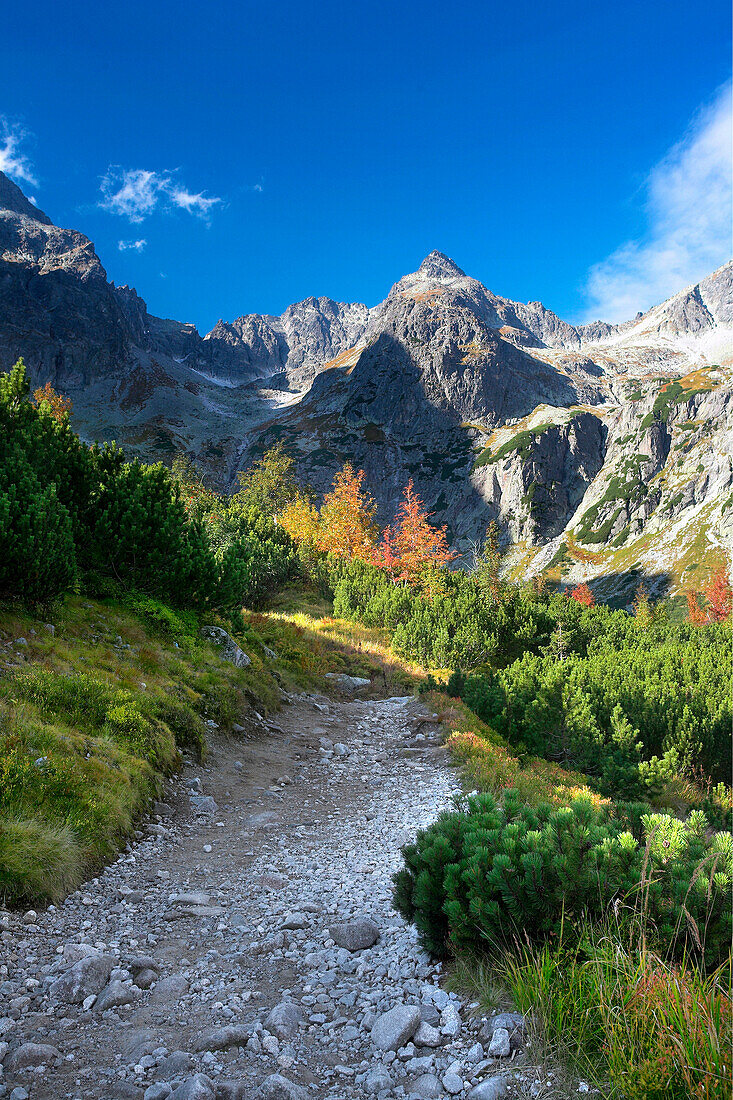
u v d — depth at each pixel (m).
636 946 3.36
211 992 3.93
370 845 7.52
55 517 11.58
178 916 5.20
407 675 21.81
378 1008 3.62
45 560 10.68
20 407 14.93
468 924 3.86
